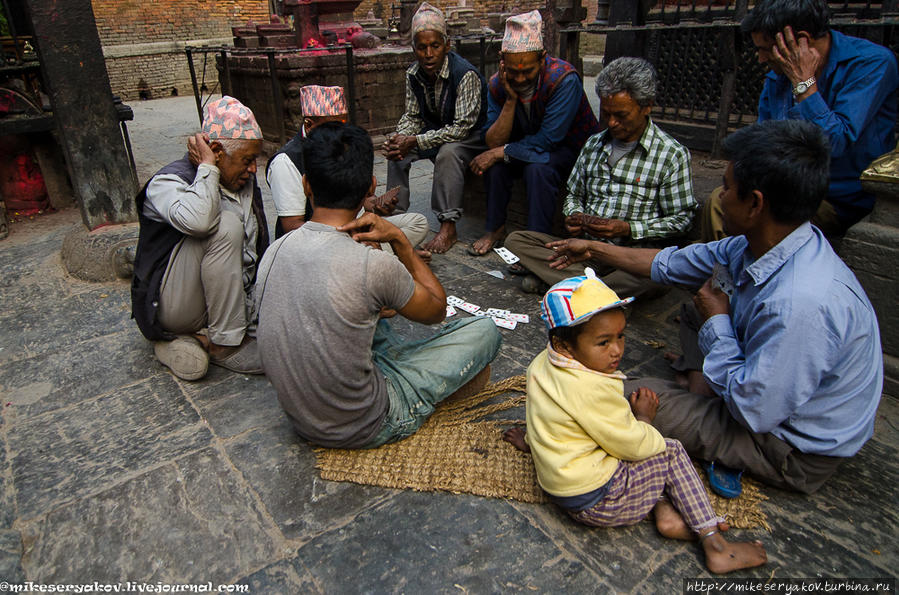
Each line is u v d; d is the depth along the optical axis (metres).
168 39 14.05
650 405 2.11
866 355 1.85
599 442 1.83
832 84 2.78
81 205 3.98
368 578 1.81
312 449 2.35
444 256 4.25
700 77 5.25
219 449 2.36
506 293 3.68
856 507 2.05
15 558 1.86
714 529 1.84
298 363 1.97
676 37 5.28
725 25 4.16
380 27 10.70
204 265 2.60
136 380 2.83
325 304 1.89
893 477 2.18
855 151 2.89
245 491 2.15
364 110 7.63
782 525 1.98
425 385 2.28
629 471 1.88
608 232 3.20
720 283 2.17
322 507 2.08
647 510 1.92
